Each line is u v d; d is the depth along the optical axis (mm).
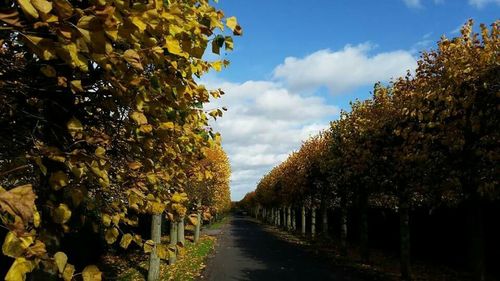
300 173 31375
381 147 14883
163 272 15578
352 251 26141
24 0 1998
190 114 4164
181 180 4609
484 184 9555
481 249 10844
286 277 15945
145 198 3605
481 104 9609
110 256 18703
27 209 2000
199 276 15797
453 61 10117
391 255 24203
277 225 62906
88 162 3031
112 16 2367
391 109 14477
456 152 10156
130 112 3322
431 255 21469
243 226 62938
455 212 19109
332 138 22016
